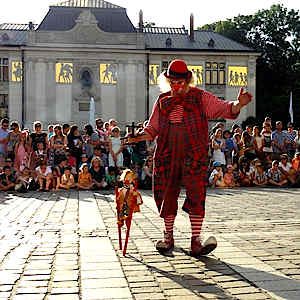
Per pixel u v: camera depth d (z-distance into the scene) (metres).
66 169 16.28
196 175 6.13
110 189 16.22
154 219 9.18
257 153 18.38
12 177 15.76
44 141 16.70
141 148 17.53
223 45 56.50
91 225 8.46
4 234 7.59
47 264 5.68
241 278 5.12
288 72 67.75
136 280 5.06
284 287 4.80
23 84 53.38
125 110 54.22
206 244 5.99
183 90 6.19
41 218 9.38
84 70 53.88
